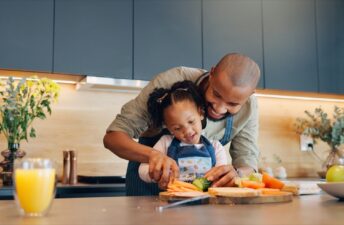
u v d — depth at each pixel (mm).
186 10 2445
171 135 1410
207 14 2498
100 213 735
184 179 1292
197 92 1331
